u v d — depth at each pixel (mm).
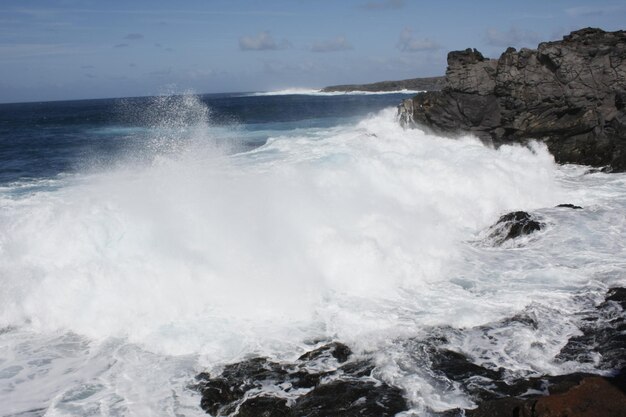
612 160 21984
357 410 7352
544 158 23562
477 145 22984
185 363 8703
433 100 27766
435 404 7422
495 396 7516
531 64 25328
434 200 15625
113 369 8602
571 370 8078
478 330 9352
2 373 8453
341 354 8766
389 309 10312
